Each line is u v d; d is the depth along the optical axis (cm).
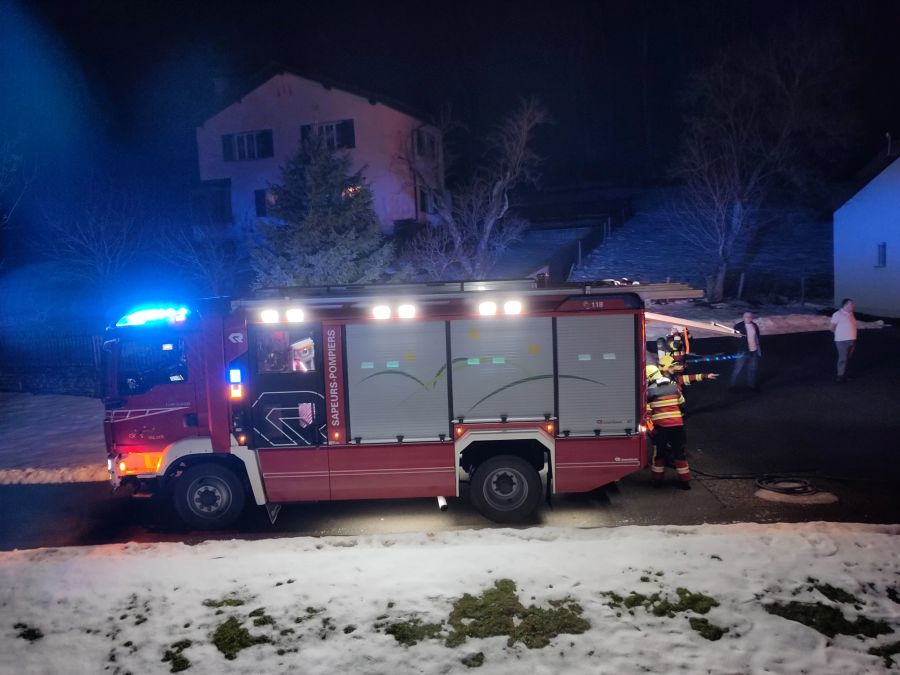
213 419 777
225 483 789
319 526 794
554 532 689
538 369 763
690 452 1028
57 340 1767
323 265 1744
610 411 766
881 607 506
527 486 770
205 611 536
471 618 508
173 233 3025
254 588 566
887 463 935
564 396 765
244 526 804
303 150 1900
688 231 3709
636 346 763
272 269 1805
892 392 1326
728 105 3128
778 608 507
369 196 1892
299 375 770
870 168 2375
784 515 767
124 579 592
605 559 590
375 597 542
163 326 780
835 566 565
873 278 2403
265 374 771
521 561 590
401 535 696
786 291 2842
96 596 566
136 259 3028
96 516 873
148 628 516
